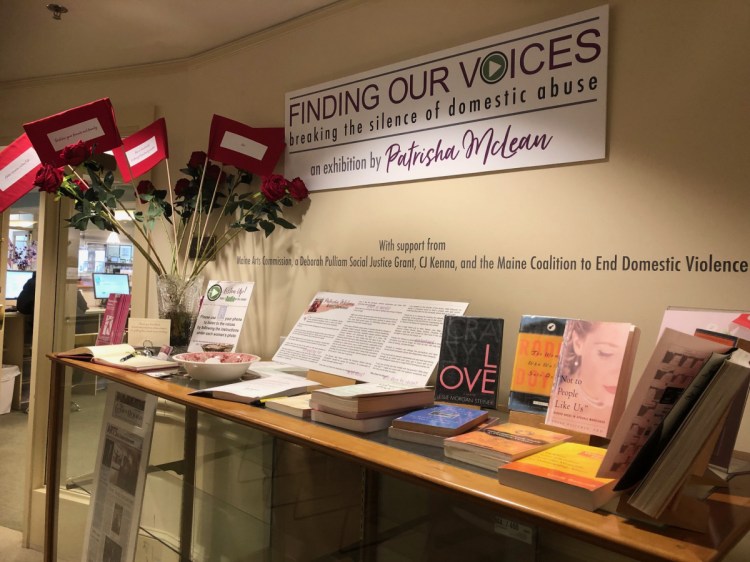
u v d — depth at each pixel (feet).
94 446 6.74
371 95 6.61
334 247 7.02
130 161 8.35
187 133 9.02
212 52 8.61
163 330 7.07
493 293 5.56
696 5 4.45
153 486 5.96
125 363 6.33
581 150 4.99
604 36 4.86
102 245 11.08
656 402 2.71
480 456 3.37
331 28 7.11
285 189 7.02
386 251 6.47
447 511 3.80
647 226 4.65
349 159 6.83
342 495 4.49
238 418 4.52
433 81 6.05
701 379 2.53
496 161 5.54
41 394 9.62
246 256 8.16
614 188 4.83
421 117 6.14
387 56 6.52
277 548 5.09
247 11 7.40
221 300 7.32
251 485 5.37
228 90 8.42
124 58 9.31
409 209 6.27
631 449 2.80
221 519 5.63
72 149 6.73
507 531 3.51
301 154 7.38
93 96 10.06
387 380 5.11
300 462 4.89
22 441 14.07
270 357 7.76
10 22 8.26
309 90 7.28
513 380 4.37
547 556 3.42
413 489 3.99
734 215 4.26
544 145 5.21
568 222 5.08
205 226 7.73
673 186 4.53
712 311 3.81
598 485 2.77
